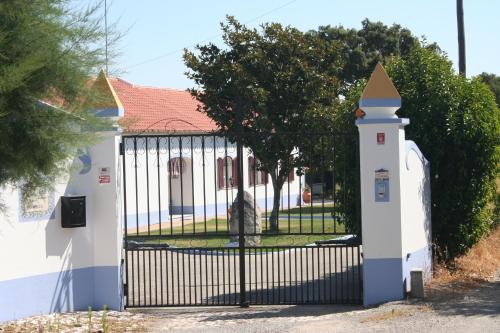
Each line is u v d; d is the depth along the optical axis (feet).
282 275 52.85
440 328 32.27
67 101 30.89
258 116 83.46
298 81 86.48
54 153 30.09
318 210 112.78
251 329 34.17
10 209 36.42
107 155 40.24
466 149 48.08
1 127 28.35
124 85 120.78
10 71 26.99
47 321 36.04
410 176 42.11
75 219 39.17
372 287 39.78
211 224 96.22
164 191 104.68
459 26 77.00
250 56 86.48
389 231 39.60
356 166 42.55
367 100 39.63
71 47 30.19
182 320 37.55
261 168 79.05
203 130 111.65
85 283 40.29
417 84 49.34
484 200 49.47
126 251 41.24
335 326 33.83
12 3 28.19
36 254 37.91
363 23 177.47
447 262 49.57
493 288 42.60
